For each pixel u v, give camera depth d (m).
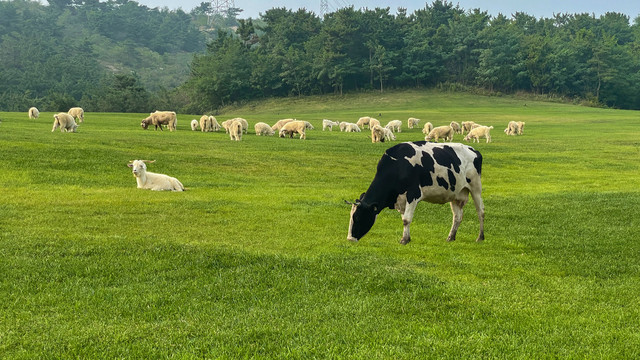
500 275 9.62
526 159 34.72
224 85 158.25
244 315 7.37
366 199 11.33
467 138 49.53
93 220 12.98
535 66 156.62
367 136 51.50
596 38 184.38
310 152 33.75
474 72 165.25
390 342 6.66
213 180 22.69
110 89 145.88
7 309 7.25
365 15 168.62
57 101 134.12
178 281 8.68
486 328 7.19
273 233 12.74
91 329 6.71
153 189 18.80
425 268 9.95
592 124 75.06
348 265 9.79
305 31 182.75
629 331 7.14
